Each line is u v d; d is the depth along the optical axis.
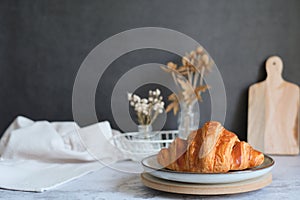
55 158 1.40
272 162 1.19
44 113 1.63
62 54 1.62
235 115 1.58
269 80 1.56
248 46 1.57
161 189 1.13
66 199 1.13
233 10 1.57
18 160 1.40
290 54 1.56
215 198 1.13
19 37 1.63
